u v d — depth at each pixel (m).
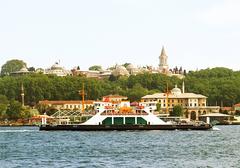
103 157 173.75
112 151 193.75
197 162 159.75
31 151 195.75
